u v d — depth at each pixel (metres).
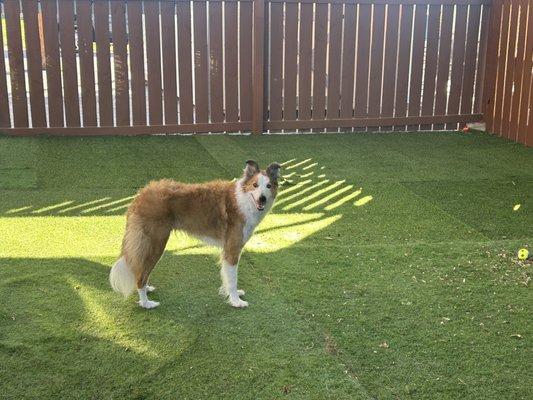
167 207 4.32
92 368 3.78
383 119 9.27
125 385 3.63
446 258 5.11
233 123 8.86
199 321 4.23
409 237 5.53
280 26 8.70
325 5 8.73
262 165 7.44
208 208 4.39
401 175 7.21
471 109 9.50
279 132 9.08
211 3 8.42
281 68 8.84
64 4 8.05
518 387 3.71
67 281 4.61
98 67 8.30
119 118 8.51
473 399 3.60
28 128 8.30
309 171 7.29
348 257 5.11
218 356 3.90
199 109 8.71
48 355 3.86
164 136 8.55
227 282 4.41
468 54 9.30
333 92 9.05
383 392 3.63
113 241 5.27
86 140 8.20
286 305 4.42
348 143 8.57
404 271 4.90
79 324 4.15
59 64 8.20
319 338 4.08
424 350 4.00
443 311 4.39
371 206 6.23
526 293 4.62
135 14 8.25
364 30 8.92
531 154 8.16
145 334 4.08
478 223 5.85
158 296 4.51
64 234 5.37
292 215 5.98
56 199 6.13
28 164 7.11
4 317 4.17
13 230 5.41
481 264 5.02
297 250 5.21
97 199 6.16
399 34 9.02
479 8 9.13
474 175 7.25
